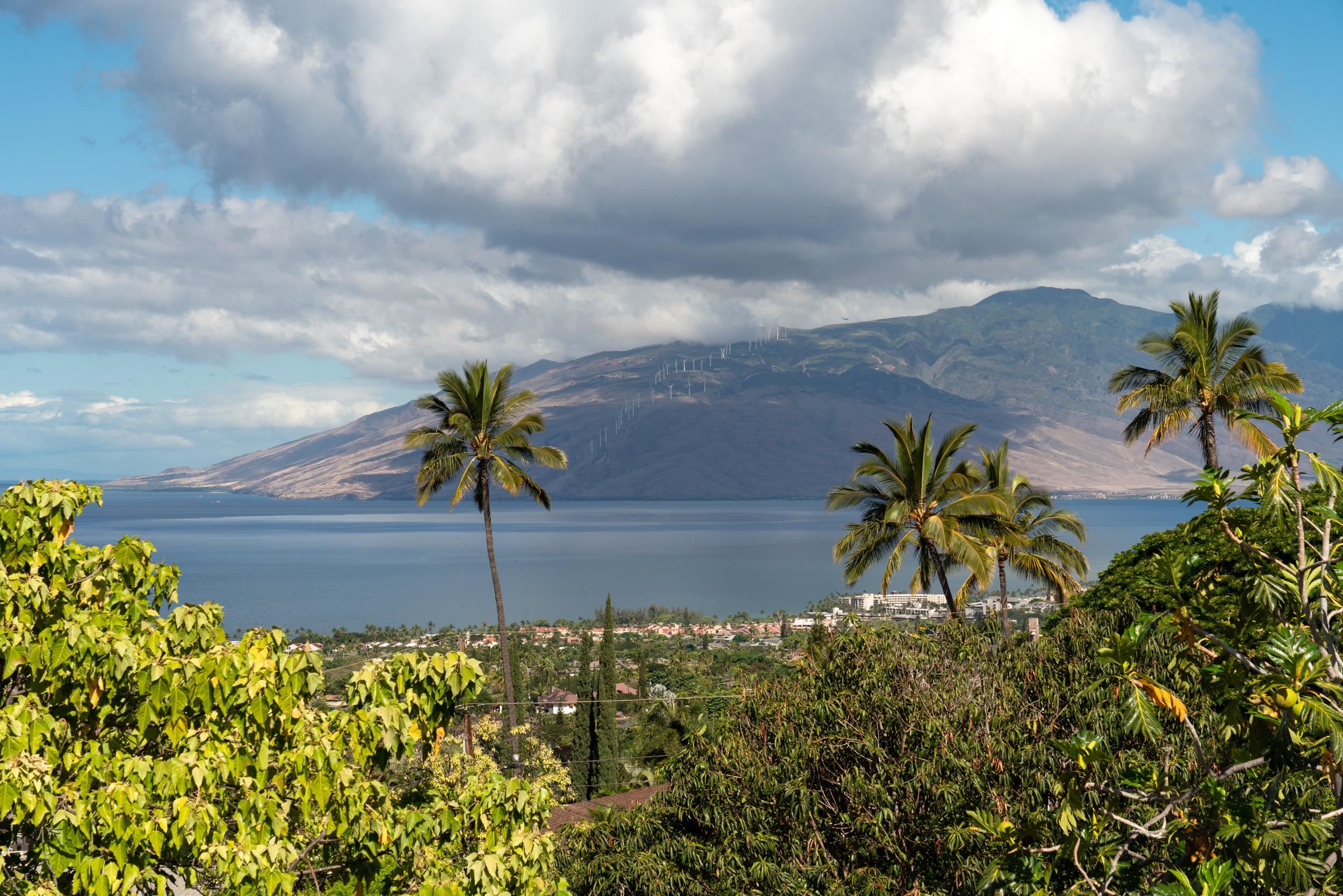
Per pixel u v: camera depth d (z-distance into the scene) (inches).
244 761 316.5
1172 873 222.8
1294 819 225.0
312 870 355.6
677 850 515.5
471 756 887.1
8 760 269.7
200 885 337.1
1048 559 1617.9
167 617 353.4
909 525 1341.0
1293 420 212.4
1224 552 268.1
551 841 369.7
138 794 289.1
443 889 339.3
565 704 2613.2
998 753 449.4
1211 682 222.5
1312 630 211.8
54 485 334.3
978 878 401.4
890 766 478.6
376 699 345.1
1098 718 435.2
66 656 297.1
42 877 283.0
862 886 451.2
